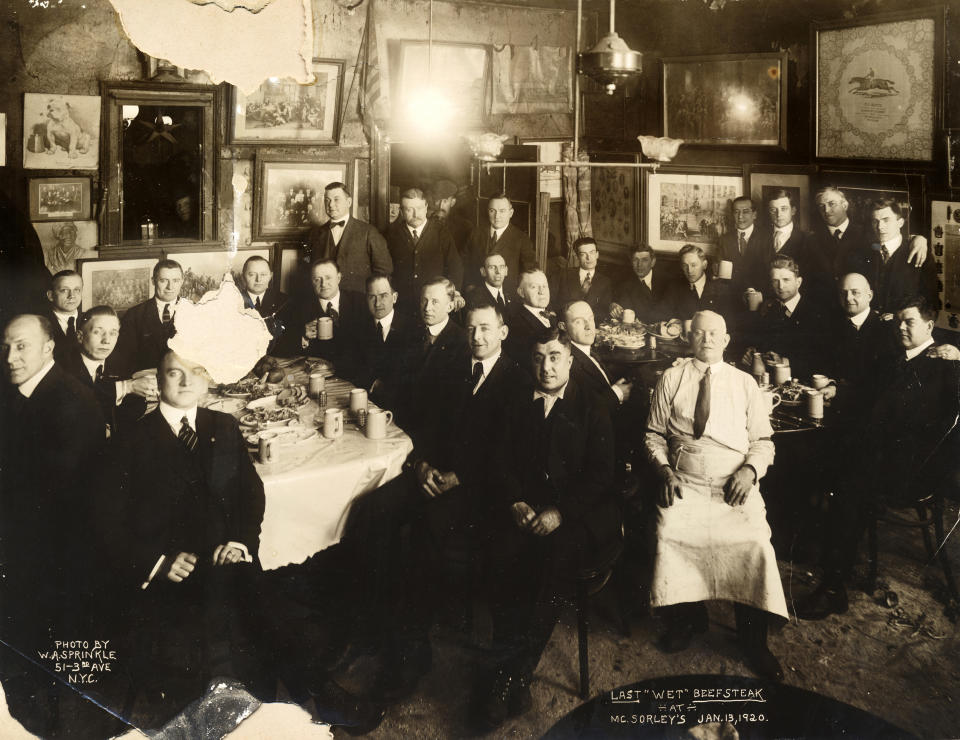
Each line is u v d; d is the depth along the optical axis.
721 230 3.22
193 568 2.93
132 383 2.94
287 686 3.00
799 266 3.19
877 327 3.15
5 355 2.83
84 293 2.89
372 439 2.98
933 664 3.10
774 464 3.20
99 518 2.91
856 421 3.20
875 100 2.99
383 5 3.12
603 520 3.16
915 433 3.16
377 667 3.03
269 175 3.07
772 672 3.08
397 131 3.18
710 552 3.19
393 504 3.02
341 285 3.15
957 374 3.10
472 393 3.16
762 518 3.19
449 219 3.22
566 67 3.29
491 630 3.06
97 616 2.95
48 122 2.81
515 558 3.12
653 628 3.15
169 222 2.99
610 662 3.08
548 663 3.08
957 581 3.19
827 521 3.21
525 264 3.24
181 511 2.92
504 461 3.15
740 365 3.22
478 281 3.22
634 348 3.22
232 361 3.03
